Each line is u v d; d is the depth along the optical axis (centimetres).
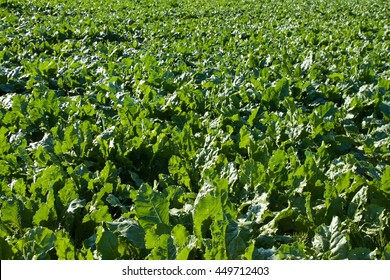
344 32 1333
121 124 554
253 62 884
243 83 733
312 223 346
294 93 690
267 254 299
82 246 344
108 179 407
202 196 346
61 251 301
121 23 1548
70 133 470
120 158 456
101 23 1537
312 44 1145
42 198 376
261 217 349
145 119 521
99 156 465
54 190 380
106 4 2172
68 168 402
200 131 539
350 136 547
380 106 588
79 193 398
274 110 632
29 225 352
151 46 1060
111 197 370
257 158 448
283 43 1137
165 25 1480
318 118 531
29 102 618
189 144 472
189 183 413
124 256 317
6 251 307
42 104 581
